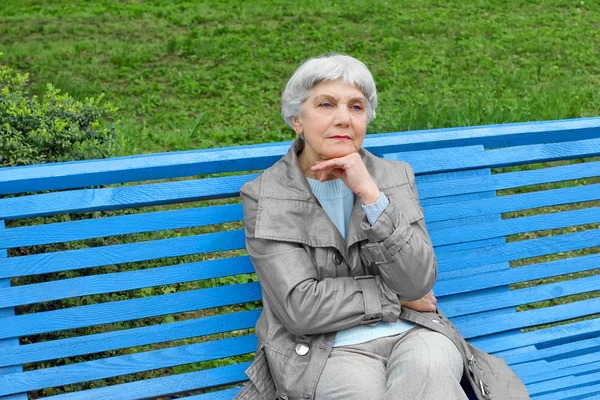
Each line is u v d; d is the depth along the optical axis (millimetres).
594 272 5250
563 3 13539
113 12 13023
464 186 3346
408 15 12797
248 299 3018
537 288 3420
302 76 2844
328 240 2803
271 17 12680
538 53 10695
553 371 3324
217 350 2969
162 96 8680
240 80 9352
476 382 2838
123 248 2875
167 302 2912
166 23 12328
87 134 3734
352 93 2836
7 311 2742
